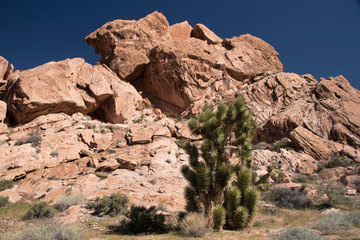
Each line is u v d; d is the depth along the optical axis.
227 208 10.59
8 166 19.98
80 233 8.25
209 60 39.50
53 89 29.33
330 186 16.19
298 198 15.24
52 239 7.28
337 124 26.92
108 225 11.59
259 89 35.69
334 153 24.52
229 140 11.56
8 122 28.78
